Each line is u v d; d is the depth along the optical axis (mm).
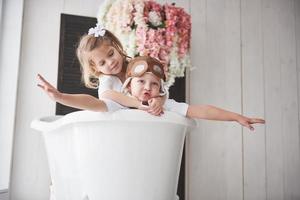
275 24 2414
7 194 1695
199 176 2082
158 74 1120
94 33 1339
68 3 1976
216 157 2137
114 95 1061
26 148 1809
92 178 955
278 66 2375
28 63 1865
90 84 1534
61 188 1104
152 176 964
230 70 2242
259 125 2271
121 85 1263
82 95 959
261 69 2326
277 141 2297
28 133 1820
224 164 2150
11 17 1820
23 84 1843
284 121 2332
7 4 1824
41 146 1831
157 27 1594
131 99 1058
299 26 2457
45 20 1927
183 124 989
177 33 1618
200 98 2139
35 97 1854
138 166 950
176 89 2010
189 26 1676
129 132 941
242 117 1073
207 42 2215
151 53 1526
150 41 1527
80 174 994
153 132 958
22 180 1784
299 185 2307
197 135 2113
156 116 947
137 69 1116
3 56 1781
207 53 2203
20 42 1821
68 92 1854
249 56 2309
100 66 1286
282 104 2344
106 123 938
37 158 1818
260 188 2213
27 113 1831
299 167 2322
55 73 1900
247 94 2264
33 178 1802
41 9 1929
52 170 1162
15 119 1806
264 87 2312
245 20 2340
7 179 1705
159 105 1020
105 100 1023
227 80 2225
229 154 2170
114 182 940
